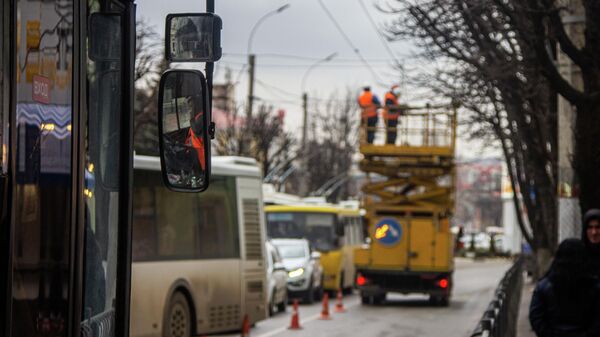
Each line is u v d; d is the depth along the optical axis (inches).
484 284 3147.1
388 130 2034.9
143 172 1082.1
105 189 326.3
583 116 954.7
